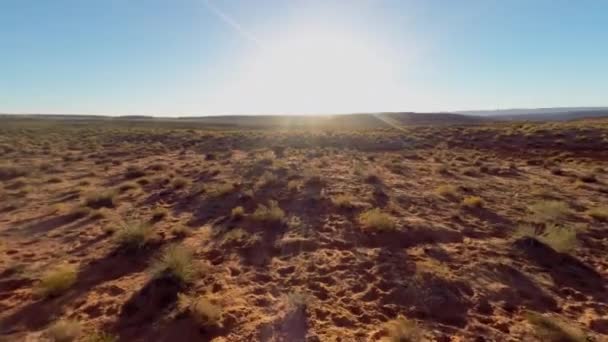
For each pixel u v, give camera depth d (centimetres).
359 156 2425
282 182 1498
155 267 684
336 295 622
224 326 518
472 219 1037
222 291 628
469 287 639
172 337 494
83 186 1478
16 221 1015
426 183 1547
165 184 1516
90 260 755
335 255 786
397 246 836
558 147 2589
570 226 934
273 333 504
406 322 516
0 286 641
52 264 735
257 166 1886
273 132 4369
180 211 1133
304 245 842
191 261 724
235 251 808
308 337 495
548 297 610
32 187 1419
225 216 1071
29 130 4316
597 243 846
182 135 3919
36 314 554
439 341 493
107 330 512
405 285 645
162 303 576
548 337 492
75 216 1056
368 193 1328
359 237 891
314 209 1132
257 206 1166
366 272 705
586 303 593
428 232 918
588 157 2238
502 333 512
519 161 2231
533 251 797
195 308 541
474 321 542
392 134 3744
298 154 2498
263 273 704
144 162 2188
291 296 591
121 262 746
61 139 3412
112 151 2670
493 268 712
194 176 1712
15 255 780
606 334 511
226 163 2081
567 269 713
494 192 1375
